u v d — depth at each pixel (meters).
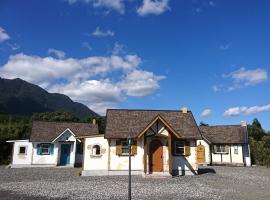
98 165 29.83
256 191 19.47
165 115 34.25
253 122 80.00
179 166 30.22
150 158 29.48
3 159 43.88
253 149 49.56
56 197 17.00
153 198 16.83
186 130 31.77
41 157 39.53
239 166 45.50
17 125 49.50
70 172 31.89
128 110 34.41
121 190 19.55
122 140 30.39
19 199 16.33
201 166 44.56
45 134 41.03
